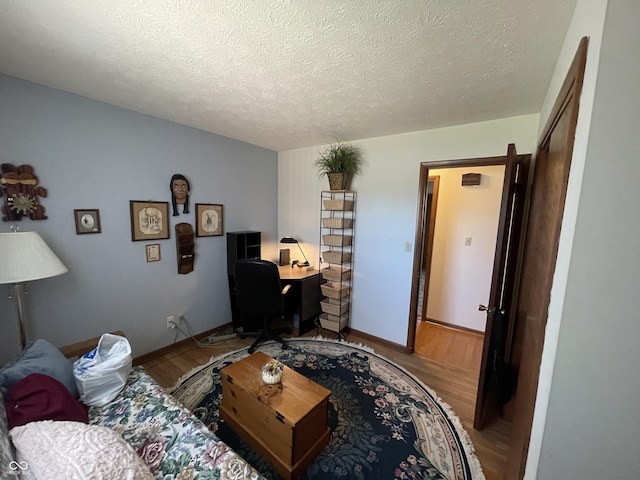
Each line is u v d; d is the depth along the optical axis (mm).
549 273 842
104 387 1378
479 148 2238
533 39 1154
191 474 989
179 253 2607
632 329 597
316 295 3207
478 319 3244
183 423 1228
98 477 808
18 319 1620
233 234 2975
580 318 639
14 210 1685
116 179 2150
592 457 662
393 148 2680
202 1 990
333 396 2035
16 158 1688
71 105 1879
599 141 589
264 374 1613
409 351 2734
